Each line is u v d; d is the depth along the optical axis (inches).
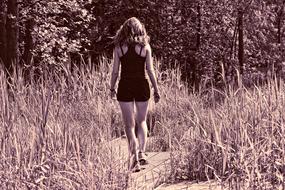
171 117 406.3
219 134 243.3
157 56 1269.7
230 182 209.2
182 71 1353.3
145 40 277.1
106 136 266.4
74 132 233.3
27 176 193.0
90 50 1092.5
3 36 767.7
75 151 213.2
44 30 853.2
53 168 199.6
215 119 264.8
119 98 275.7
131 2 1200.8
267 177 209.9
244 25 1483.8
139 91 274.8
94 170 203.6
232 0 1398.9
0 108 239.1
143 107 276.8
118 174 209.0
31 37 842.8
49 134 221.1
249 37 1620.3
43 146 212.5
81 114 362.9
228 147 230.8
